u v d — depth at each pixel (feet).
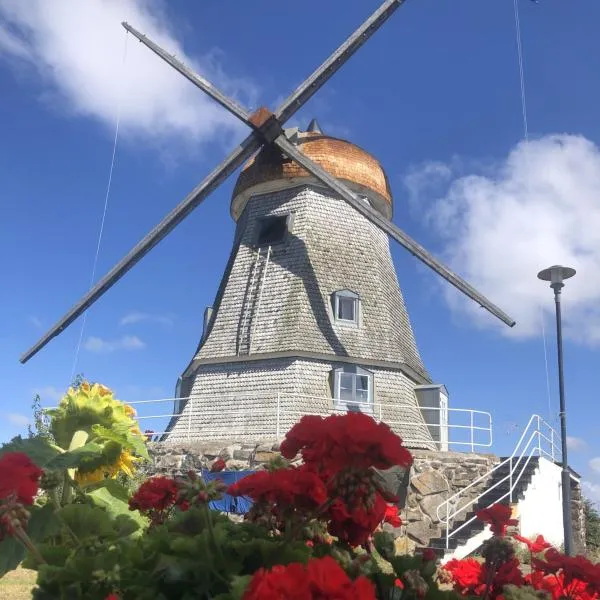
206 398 66.08
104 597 7.89
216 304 74.54
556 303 43.60
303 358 63.67
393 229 63.57
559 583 10.27
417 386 71.10
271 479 8.52
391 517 12.16
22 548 11.08
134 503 11.64
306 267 67.92
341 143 74.38
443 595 8.12
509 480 52.95
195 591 7.64
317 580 5.48
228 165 65.05
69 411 17.35
